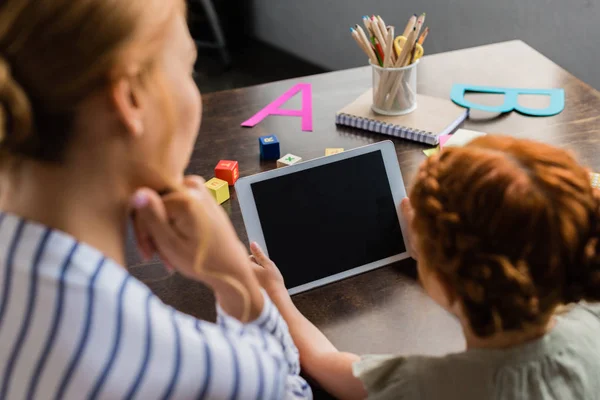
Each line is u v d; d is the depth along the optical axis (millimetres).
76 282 512
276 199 969
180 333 546
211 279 659
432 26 2619
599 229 622
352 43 2930
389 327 888
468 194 605
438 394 665
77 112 491
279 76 3166
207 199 650
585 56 2174
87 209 537
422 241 664
